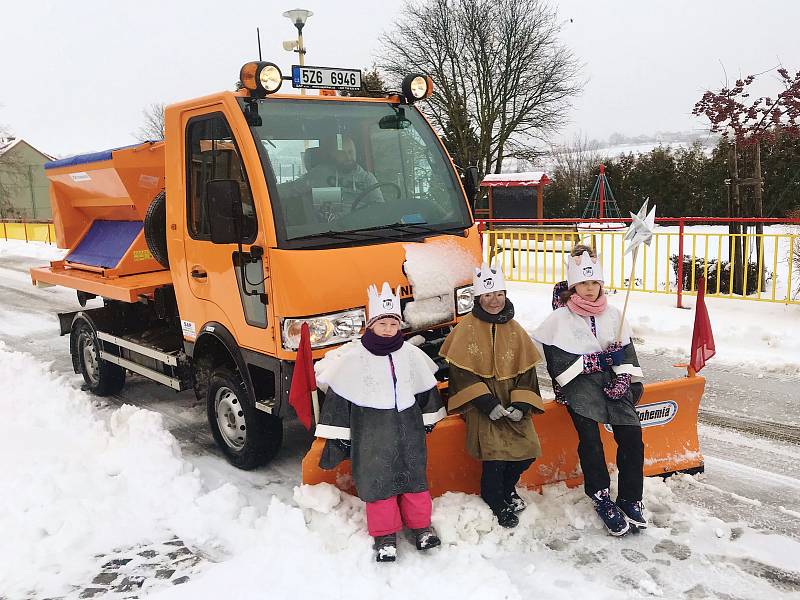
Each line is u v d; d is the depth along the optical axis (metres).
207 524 3.92
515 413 3.55
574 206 24.86
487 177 17.38
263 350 4.14
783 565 3.34
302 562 3.38
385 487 3.41
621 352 3.72
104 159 5.66
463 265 4.46
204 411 6.16
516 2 24.33
